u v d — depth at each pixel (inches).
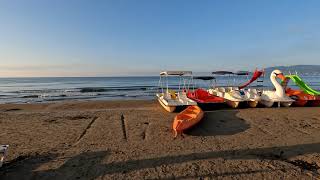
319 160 277.1
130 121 468.4
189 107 513.7
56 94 1376.7
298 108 594.6
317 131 395.2
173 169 253.8
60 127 430.3
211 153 298.2
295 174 241.3
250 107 601.6
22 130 411.2
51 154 298.0
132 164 267.3
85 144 336.2
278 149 312.2
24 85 2559.1
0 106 763.4
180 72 692.1
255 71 733.3
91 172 248.5
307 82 2391.7
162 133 386.0
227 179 232.2
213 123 441.4
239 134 379.2
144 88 1795.0
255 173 243.9
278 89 613.0
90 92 1501.0
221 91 696.4
